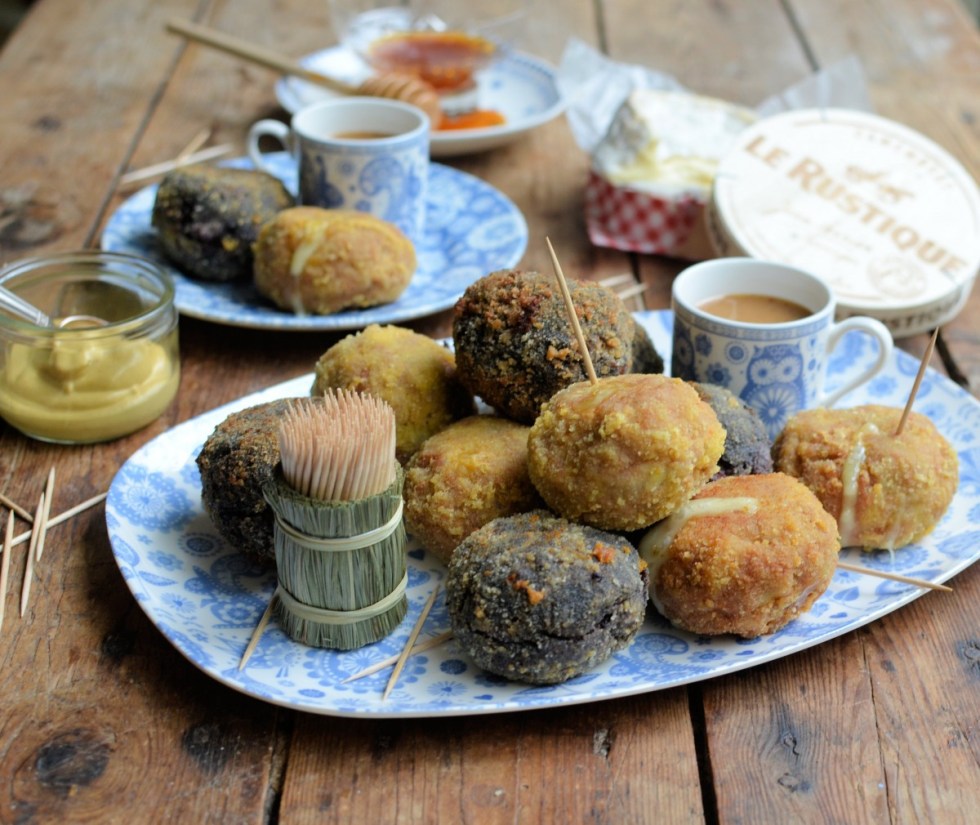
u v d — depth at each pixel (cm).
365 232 169
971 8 398
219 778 100
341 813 97
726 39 281
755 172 189
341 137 201
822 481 127
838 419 133
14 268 154
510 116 244
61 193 210
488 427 130
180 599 118
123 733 104
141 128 237
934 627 119
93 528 133
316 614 111
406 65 234
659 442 109
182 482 135
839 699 109
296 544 108
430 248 196
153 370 149
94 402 145
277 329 169
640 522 113
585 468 111
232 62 267
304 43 275
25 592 121
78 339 142
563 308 126
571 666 104
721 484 120
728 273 150
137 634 116
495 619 103
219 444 121
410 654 112
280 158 218
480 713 101
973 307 187
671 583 112
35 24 280
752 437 127
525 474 123
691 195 192
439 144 219
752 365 139
